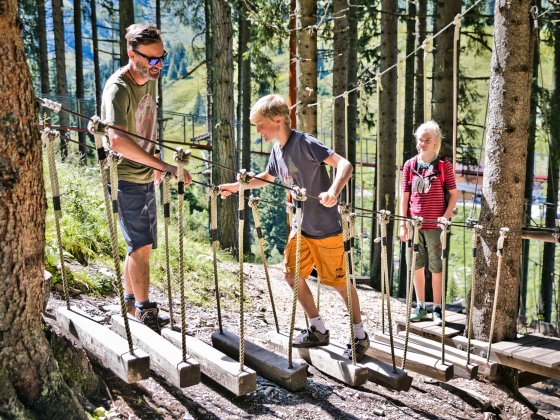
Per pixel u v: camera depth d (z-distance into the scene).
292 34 9.70
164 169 3.14
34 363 2.45
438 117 8.72
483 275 4.62
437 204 4.80
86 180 6.96
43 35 20.92
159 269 6.10
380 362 3.65
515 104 4.45
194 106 65.56
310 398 3.42
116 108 3.21
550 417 5.62
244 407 3.14
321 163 3.51
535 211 25.97
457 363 4.14
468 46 12.93
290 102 9.80
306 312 3.80
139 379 2.72
